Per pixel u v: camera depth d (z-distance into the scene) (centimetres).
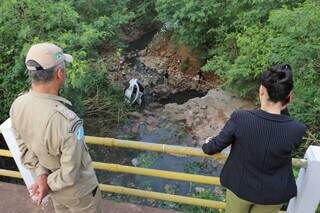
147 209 349
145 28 1366
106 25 830
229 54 902
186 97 1007
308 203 283
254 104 860
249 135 217
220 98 901
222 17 919
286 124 215
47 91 207
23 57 597
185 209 574
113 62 1037
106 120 863
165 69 1120
